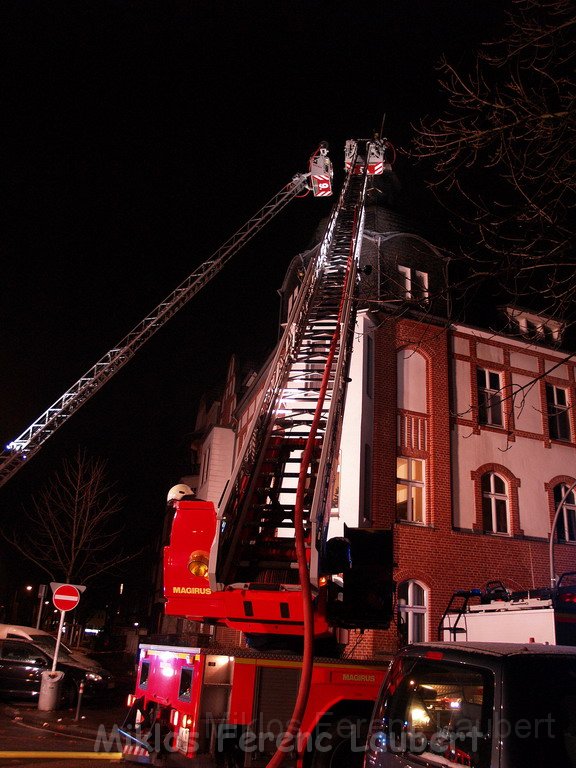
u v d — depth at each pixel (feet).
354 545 26.86
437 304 61.57
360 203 67.10
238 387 89.86
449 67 22.61
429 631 51.75
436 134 22.80
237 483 28.84
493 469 60.08
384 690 15.53
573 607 32.30
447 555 54.60
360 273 54.95
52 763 25.50
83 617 157.07
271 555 27.32
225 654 22.90
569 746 11.41
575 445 65.00
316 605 24.27
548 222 21.07
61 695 44.52
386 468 54.34
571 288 21.65
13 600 157.38
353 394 53.93
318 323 49.19
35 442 53.42
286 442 35.99
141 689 27.63
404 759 13.47
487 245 22.54
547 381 66.03
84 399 55.42
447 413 58.70
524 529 59.31
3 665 45.19
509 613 34.06
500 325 64.95
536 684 12.03
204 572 25.20
